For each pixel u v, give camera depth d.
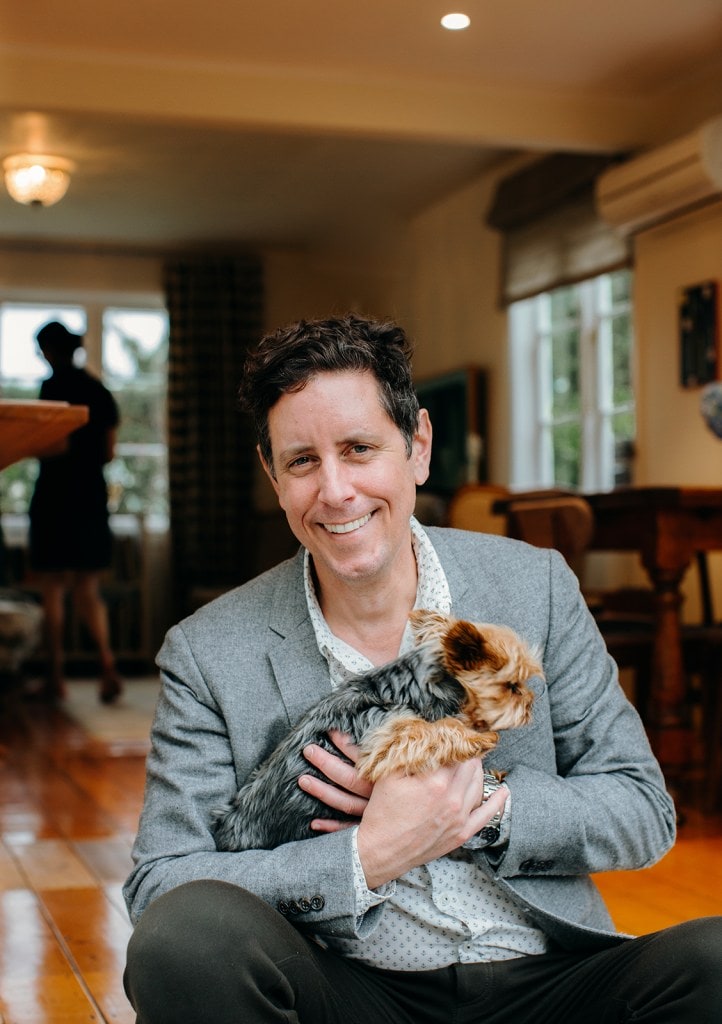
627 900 2.83
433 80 5.23
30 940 2.54
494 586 1.46
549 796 1.34
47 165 6.62
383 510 1.36
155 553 8.90
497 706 1.27
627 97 5.45
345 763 1.31
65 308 8.89
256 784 1.37
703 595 4.78
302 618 1.44
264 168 6.96
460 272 7.59
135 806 3.98
